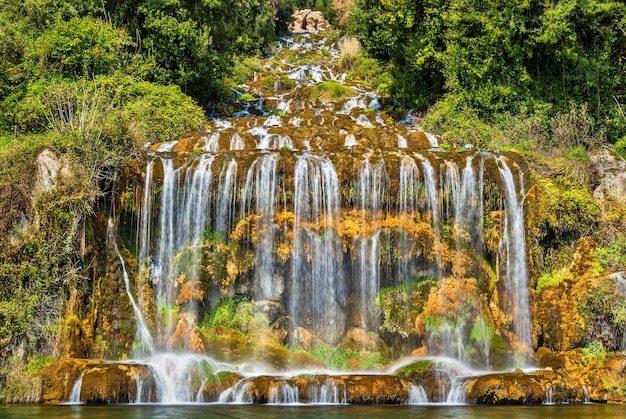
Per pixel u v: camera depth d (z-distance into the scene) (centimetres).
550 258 1767
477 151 1858
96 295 1634
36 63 2414
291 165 1734
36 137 1823
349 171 1739
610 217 1759
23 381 1426
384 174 1738
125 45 2623
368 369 1625
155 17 2650
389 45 2709
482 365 1619
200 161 1759
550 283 1702
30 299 1521
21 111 2166
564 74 2400
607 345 1570
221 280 1700
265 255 1708
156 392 1389
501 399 1367
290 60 4153
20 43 2452
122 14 2683
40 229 1579
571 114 2202
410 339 1688
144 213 1736
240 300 1703
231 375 1434
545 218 1748
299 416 1154
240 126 2464
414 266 1725
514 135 2202
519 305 1717
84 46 2458
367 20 2773
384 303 1705
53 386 1412
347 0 4878
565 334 1614
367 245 1722
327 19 5681
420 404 1369
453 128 2319
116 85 2378
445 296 1689
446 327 1667
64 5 2652
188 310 1683
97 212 1681
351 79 3509
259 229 1709
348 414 1182
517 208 1766
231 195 1723
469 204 1764
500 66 2378
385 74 3011
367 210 1736
